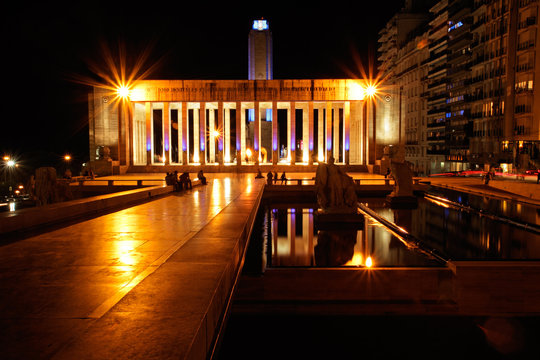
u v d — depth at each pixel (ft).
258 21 240.53
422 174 242.99
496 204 96.99
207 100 177.68
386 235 71.87
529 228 72.59
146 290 19.47
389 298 48.88
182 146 183.62
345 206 80.28
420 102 244.63
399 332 44.57
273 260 55.06
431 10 229.04
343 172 81.10
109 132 174.91
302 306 47.16
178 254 28.04
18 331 15.25
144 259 27.14
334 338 43.60
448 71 206.18
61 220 45.60
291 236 72.33
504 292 47.93
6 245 32.17
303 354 42.19
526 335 44.42
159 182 123.75
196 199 72.69
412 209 98.73
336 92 177.58
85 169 173.68
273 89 177.06
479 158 177.88
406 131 266.57
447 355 41.65
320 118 212.43
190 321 15.40
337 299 48.60
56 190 61.05
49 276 23.09
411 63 253.24
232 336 43.88
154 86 176.76
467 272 47.91
